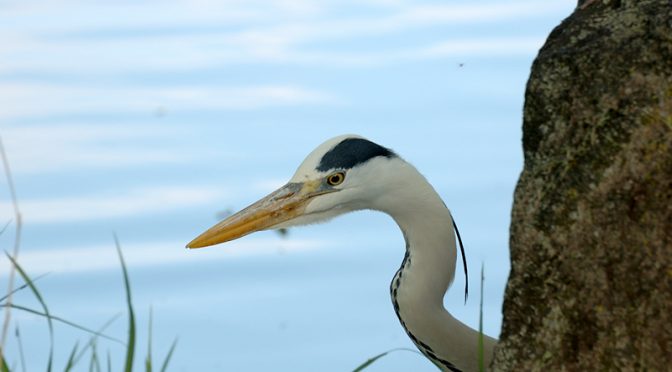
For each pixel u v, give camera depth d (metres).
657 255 5.66
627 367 5.75
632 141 5.73
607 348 5.80
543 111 6.09
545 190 5.99
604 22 6.09
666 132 5.67
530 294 6.05
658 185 5.66
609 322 5.79
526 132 6.18
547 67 6.09
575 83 5.96
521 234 6.07
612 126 5.80
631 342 5.73
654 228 5.66
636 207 5.71
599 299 5.81
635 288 5.71
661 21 5.79
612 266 5.77
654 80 5.75
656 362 5.66
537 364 6.02
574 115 5.95
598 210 5.80
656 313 5.66
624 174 5.75
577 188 5.86
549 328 5.98
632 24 5.95
